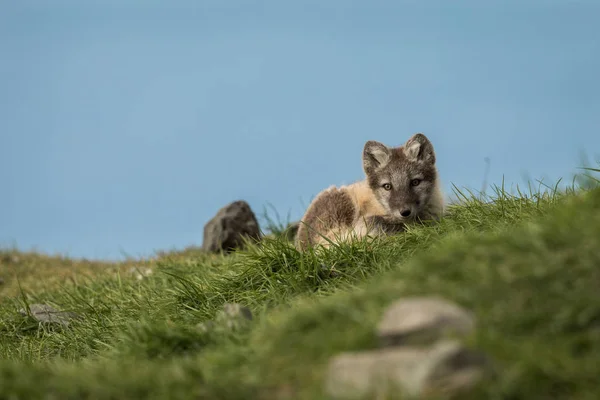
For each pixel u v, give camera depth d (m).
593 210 10.61
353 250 15.16
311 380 8.45
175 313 15.19
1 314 18.58
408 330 8.34
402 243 15.21
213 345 11.08
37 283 24.25
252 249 18.09
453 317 8.47
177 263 21.73
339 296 11.19
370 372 7.97
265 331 10.02
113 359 11.66
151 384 8.93
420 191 17.66
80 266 27.05
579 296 8.88
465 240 10.76
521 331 8.73
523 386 7.75
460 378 7.62
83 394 8.94
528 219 13.72
